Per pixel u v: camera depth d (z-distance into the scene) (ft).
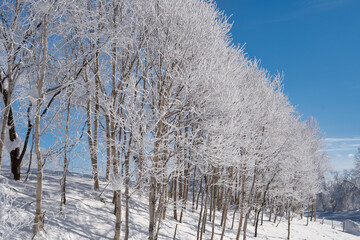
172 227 33.50
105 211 29.04
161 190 26.32
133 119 23.44
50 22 20.42
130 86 25.31
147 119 24.39
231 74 30.53
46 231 20.92
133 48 26.99
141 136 23.45
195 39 27.53
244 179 37.93
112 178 23.65
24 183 27.43
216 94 27.43
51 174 33.96
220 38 30.83
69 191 29.63
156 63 28.04
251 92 36.94
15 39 22.45
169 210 39.22
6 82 26.96
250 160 35.55
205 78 26.43
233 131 28.99
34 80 23.61
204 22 28.91
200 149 27.94
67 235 22.03
